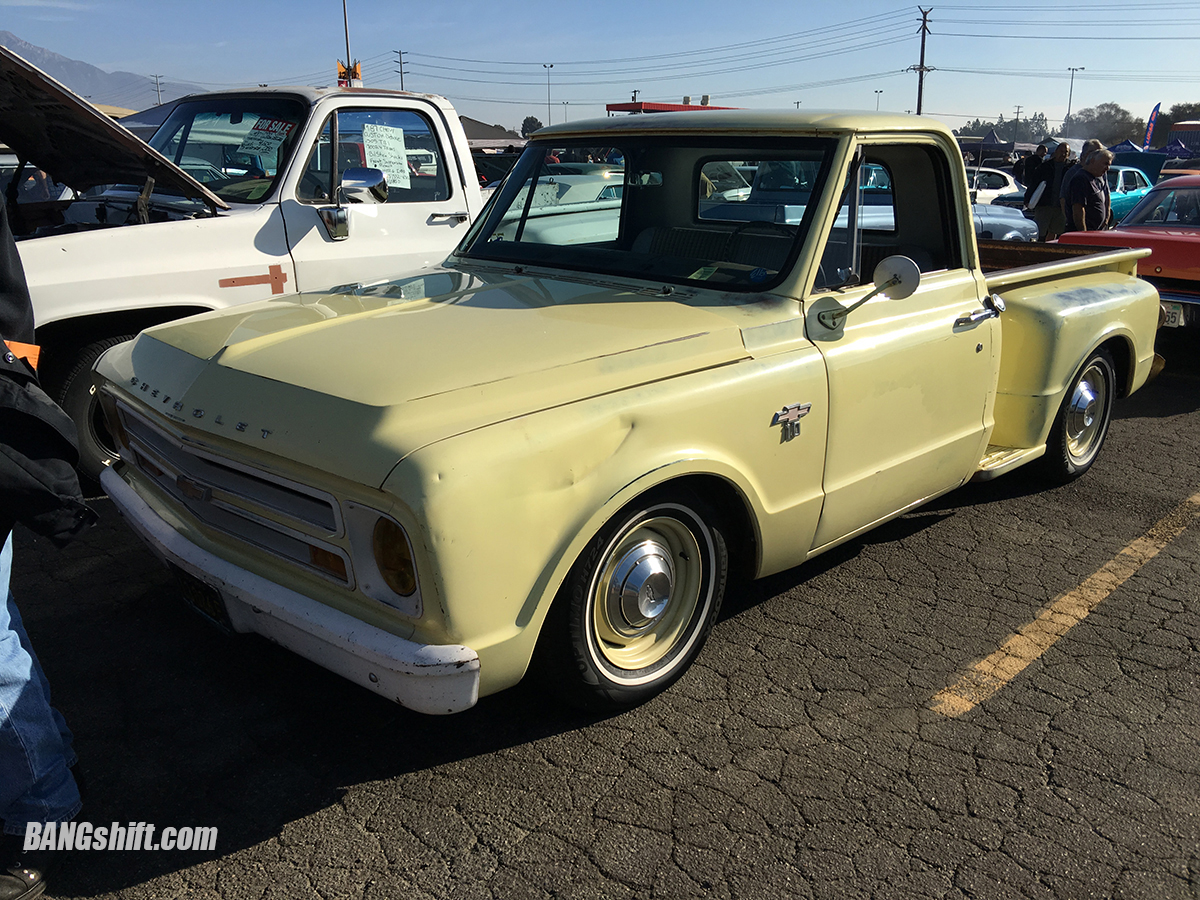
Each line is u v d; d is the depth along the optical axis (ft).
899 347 11.21
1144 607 12.30
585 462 8.11
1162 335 27.73
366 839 7.97
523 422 7.79
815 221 10.46
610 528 8.57
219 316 10.37
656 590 9.44
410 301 10.37
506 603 7.72
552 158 12.76
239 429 8.07
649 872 7.66
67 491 6.85
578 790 8.60
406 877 7.57
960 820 8.32
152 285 14.44
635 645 9.71
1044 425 14.71
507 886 7.48
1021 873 7.73
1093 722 9.79
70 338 14.29
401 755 9.07
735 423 9.37
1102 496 16.20
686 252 11.39
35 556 13.08
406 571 7.41
